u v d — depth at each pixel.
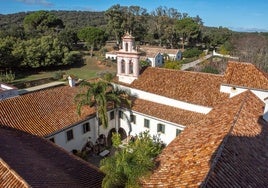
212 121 18.30
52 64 79.56
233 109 19.19
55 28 113.31
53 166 17.50
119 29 102.50
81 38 96.00
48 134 24.20
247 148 14.03
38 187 12.98
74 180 16.23
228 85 25.77
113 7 100.75
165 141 28.59
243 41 86.06
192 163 12.17
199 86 28.25
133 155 14.66
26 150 18.97
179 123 26.27
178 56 84.56
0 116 23.92
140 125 30.69
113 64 83.81
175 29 109.88
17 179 12.98
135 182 12.55
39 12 111.94
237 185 10.56
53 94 29.64
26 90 56.88
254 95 23.61
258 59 67.56
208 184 9.88
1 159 14.56
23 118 24.89
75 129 27.44
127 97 31.97
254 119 18.23
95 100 28.08
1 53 68.75
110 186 13.53
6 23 161.25
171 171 12.36
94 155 29.33
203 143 14.14
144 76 32.81
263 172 12.65
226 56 81.38
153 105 30.00
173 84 29.86
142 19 113.75
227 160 11.86
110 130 32.59
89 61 90.75
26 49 74.12
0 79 62.12
